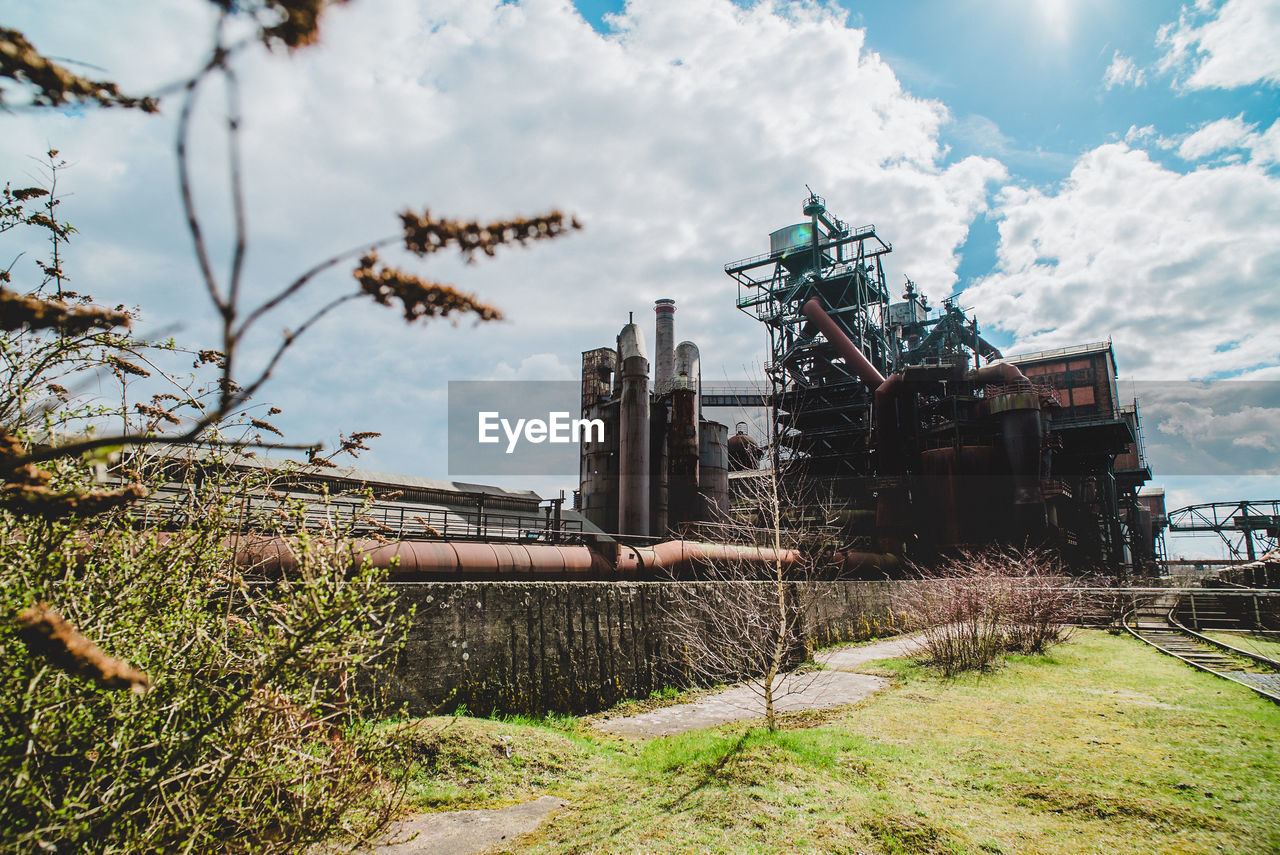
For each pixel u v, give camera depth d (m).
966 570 24.69
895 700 13.38
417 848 6.95
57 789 4.01
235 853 4.53
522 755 9.55
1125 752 9.27
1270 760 8.80
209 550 4.98
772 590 19.05
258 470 5.42
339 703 5.29
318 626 4.33
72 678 3.79
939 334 54.75
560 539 17.73
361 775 5.24
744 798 7.70
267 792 4.82
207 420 1.32
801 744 9.45
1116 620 27.97
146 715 4.22
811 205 48.50
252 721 4.48
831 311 45.88
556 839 7.10
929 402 41.50
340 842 5.54
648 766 9.48
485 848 6.95
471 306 1.47
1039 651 19.09
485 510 23.78
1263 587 37.78
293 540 4.81
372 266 1.40
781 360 45.81
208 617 4.82
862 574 30.44
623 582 16.05
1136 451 53.41
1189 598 29.59
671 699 15.27
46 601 3.94
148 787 4.07
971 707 12.46
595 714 13.91
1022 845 6.49
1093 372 49.25
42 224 4.34
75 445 1.51
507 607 13.16
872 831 6.82
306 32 1.01
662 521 29.45
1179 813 7.11
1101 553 40.38
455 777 8.75
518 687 12.95
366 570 4.64
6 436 2.34
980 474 36.00
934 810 7.33
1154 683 14.66
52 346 4.18
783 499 15.52
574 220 1.52
